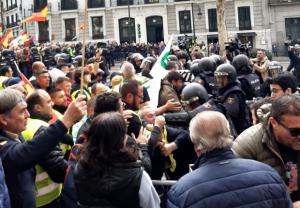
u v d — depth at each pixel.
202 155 3.37
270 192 3.07
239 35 48.38
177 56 13.95
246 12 48.41
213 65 9.39
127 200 3.55
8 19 60.31
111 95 4.50
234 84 7.10
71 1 52.38
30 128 4.77
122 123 3.62
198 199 3.06
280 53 47.88
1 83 9.06
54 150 4.42
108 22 51.88
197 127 3.33
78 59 13.51
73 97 8.41
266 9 47.94
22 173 3.99
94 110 4.51
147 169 4.45
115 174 3.54
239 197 3.03
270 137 3.67
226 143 3.28
